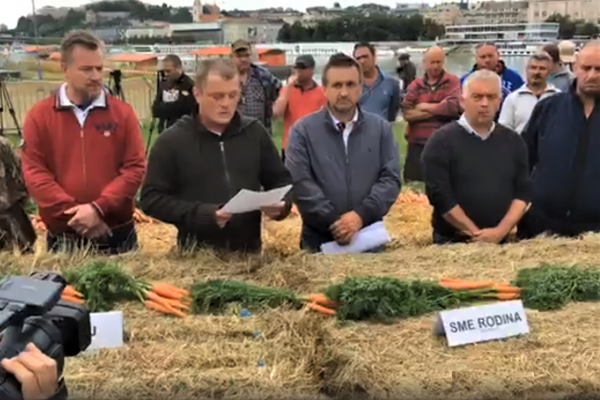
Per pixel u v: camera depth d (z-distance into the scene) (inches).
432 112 291.1
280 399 80.7
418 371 83.5
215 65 129.8
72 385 80.0
